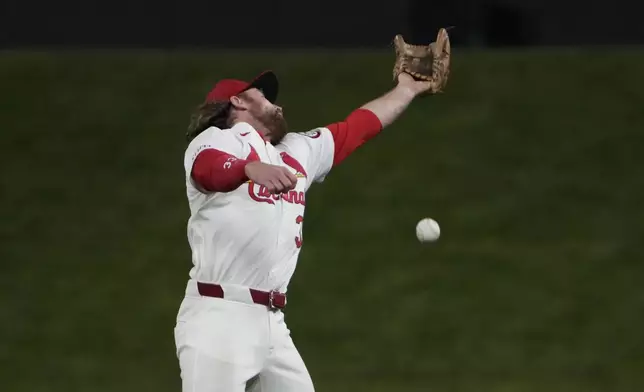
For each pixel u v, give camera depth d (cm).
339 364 5028
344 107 6606
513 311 5412
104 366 5025
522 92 6812
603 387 4800
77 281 5662
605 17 7219
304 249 5856
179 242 5906
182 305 2067
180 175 6306
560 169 6300
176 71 7025
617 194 6141
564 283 5594
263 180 1783
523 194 6156
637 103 6694
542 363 5038
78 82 6962
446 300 5494
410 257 5778
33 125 6644
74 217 6078
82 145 6512
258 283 2031
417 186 6231
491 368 4994
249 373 2017
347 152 2272
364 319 5369
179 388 4781
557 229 5944
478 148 6450
